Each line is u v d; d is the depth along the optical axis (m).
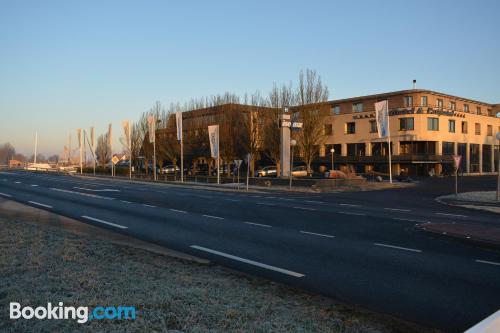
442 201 21.70
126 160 80.81
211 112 45.81
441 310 5.25
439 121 54.88
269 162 55.56
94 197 22.23
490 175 59.97
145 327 4.11
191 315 4.50
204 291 5.42
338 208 17.66
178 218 14.02
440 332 4.53
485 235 9.91
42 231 9.99
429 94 55.28
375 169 57.28
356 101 60.41
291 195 25.42
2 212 15.04
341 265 7.57
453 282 6.49
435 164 55.97
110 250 7.95
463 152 59.41
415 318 4.98
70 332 3.99
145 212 15.68
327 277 6.76
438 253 8.62
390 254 8.51
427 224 11.98
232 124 42.47
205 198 22.41
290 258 8.12
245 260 7.92
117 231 11.30
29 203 18.78
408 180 41.59
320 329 4.27
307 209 17.12
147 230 11.49
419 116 53.06
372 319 4.77
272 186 32.69
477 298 5.71
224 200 21.25
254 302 5.08
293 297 5.46
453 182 40.88
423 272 7.09
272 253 8.56
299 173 46.31
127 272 6.29
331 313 4.90
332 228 11.99
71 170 72.31
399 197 24.02
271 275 6.88
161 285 5.62
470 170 60.81
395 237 10.53
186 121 49.53
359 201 21.34
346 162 59.44
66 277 5.87
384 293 5.94
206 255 8.34
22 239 8.83
